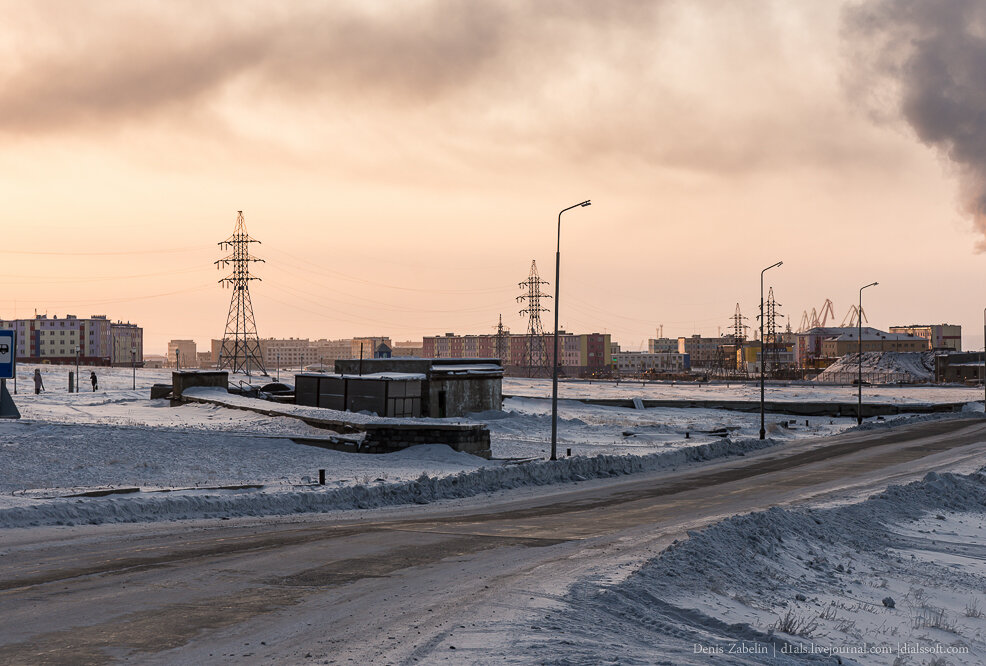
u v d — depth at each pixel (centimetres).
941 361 16112
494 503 2716
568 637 1077
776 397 10888
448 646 1036
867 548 2261
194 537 1869
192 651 1030
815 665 1165
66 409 5459
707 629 1277
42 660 980
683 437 5956
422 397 5609
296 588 1390
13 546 1683
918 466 4091
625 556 1719
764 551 1909
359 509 2506
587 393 11862
